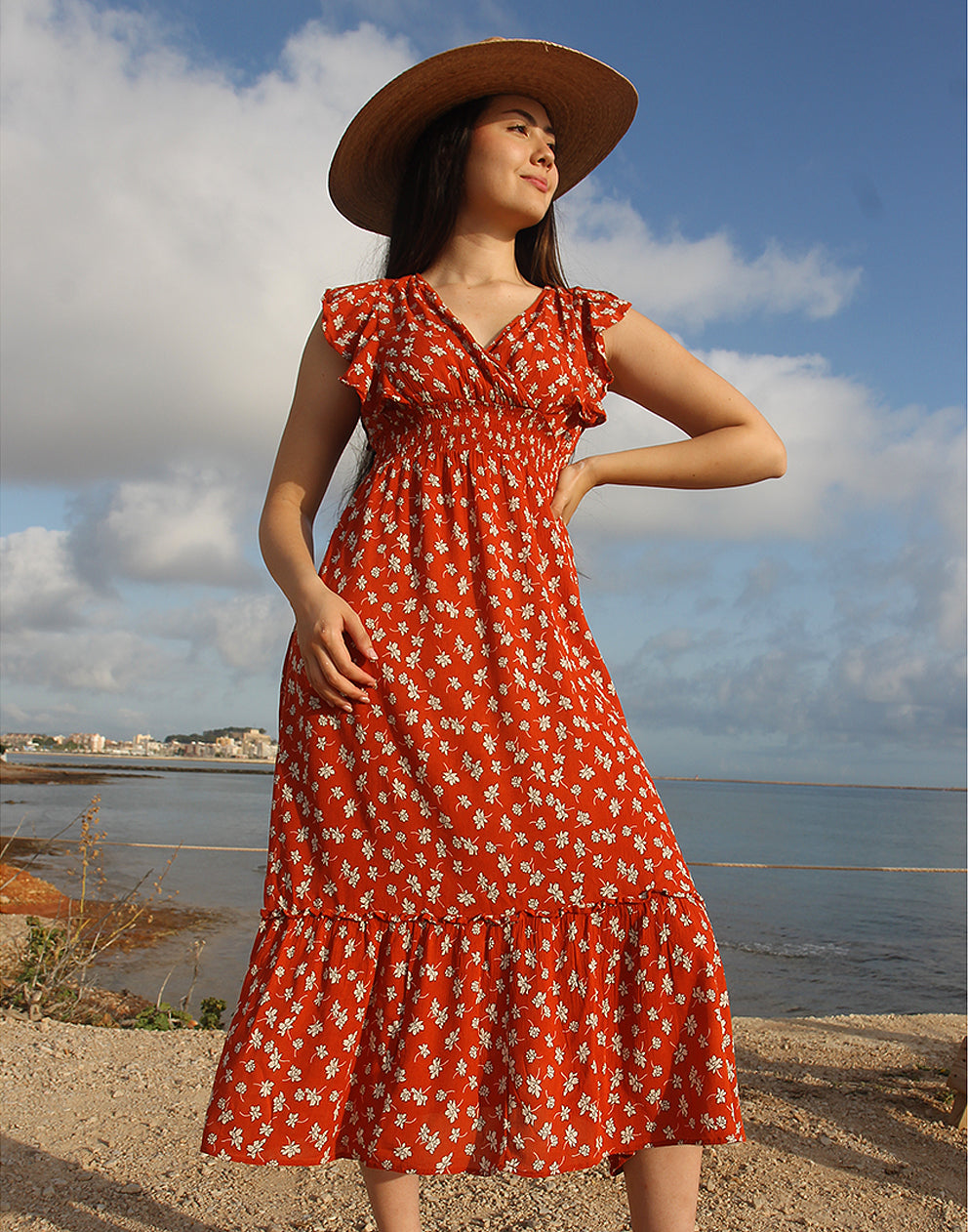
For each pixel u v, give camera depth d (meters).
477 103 2.14
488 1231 2.54
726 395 1.99
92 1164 2.94
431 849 1.67
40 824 35.22
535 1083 1.53
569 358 1.89
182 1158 3.01
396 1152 1.55
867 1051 4.91
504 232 2.10
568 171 2.54
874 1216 2.76
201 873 21.20
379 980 1.64
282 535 1.92
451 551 1.80
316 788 1.75
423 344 1.85
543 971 1.59
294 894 1.73
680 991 1.58
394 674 1.74
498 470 1.85
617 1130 1.56
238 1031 1.65
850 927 21.14
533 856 1.64
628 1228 2.58
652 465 1.95
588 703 1.75
